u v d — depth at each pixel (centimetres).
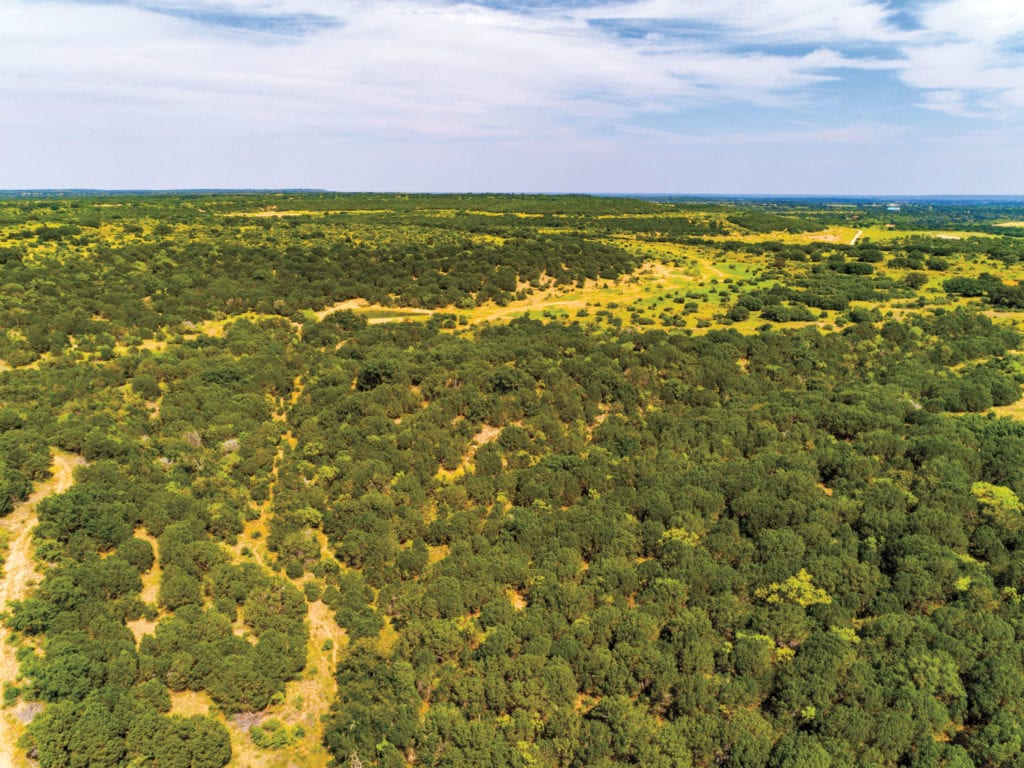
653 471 7512
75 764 4212
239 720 4991
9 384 8362
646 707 4847
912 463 7288
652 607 5597
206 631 5397
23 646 5044
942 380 9162
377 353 10169
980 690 4606
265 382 9406
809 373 9844
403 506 7075
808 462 7350
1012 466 6856
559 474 7456
